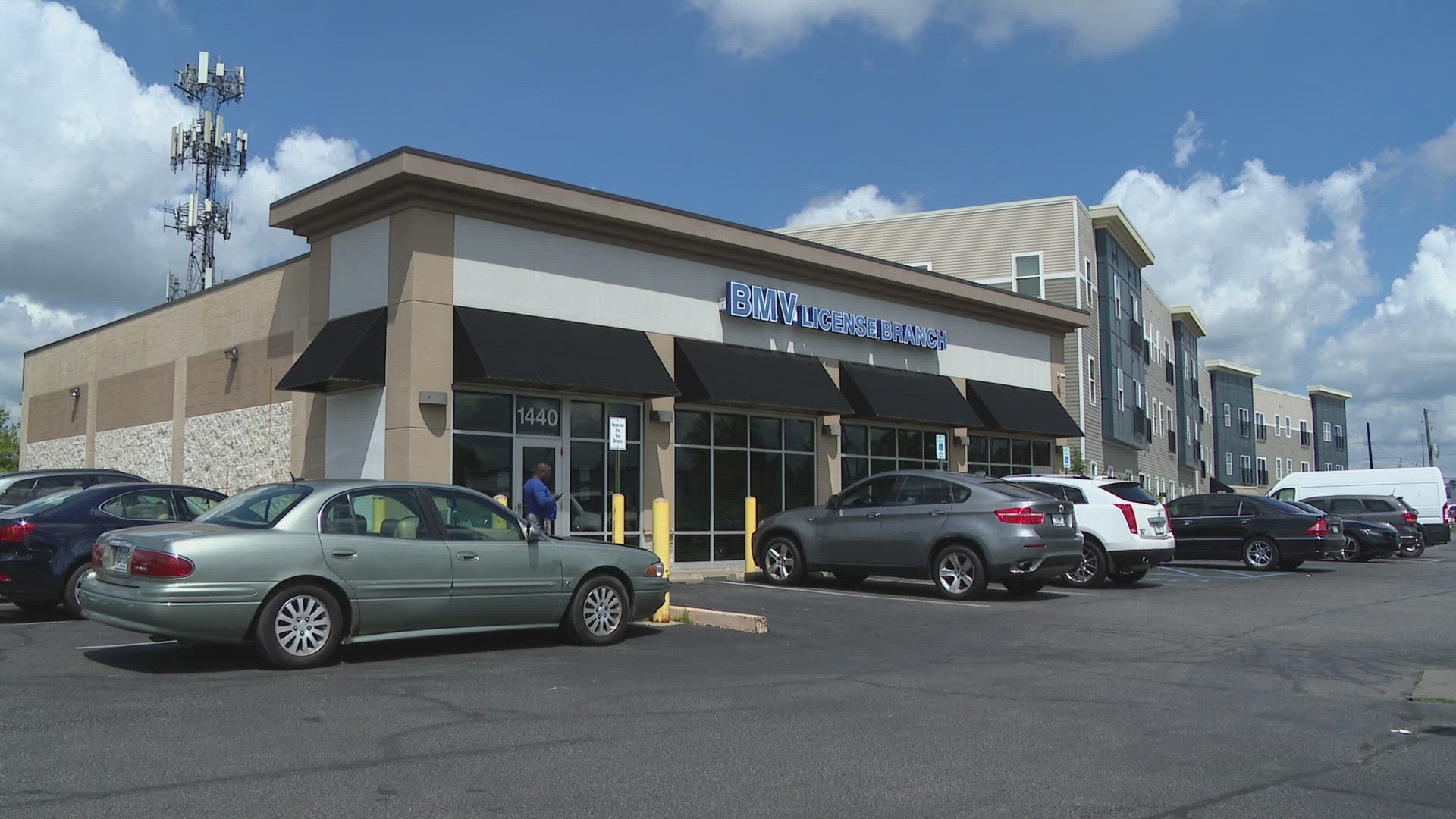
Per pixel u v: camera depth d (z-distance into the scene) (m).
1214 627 12.16
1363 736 6.92
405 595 9.31
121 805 5.07
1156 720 7.32
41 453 29.16
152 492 12.75
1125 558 17.16
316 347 17.36
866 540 15.70
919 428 24.84
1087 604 14.48
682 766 5.95
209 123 40.28
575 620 10.39
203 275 39.28
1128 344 41.75
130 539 8.62
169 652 9.62
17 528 11.67
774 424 21.33
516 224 17.30
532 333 16.98
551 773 5.77
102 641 10.34
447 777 5.66
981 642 10.98
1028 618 12.88
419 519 9.65
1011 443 27.48
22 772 5.63
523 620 10.10
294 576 8.79
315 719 6.98
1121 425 39.25
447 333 16.31
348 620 9.11
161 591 8.28
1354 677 9.08
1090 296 37.28
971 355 26.23
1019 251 36.12
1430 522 31.03
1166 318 52.84
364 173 16.48
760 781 5.67
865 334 22.95
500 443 17.03
